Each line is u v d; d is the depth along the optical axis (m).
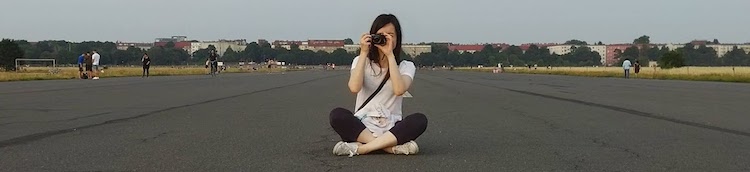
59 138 8.04
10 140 7.80
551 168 6.02
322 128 9.41
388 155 6.56
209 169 5.86
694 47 188.25
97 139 7.96
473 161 6.35
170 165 6.06
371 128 6.48
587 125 10.11
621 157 6.70
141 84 26.66
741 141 8.04
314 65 185.62
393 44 6.39
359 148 6.48
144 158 6.46
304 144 7.58
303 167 5.95
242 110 12.86
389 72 6.34
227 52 190.88
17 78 32.53
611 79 42.66
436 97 18.36
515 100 16.97
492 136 8.52
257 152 6.91
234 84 27.78
